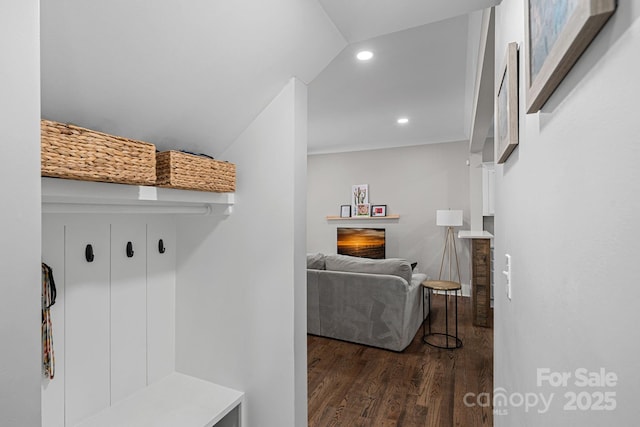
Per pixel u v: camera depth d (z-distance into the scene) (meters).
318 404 2.39
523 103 0.83
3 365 0.56
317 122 4.88
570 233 0.50
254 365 1.65
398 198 6.28
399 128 5.23
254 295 1.64
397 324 3.25
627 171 0.34
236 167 1.68
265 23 1.22
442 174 5.96
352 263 3.60
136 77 1.11
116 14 0.92
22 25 0.59
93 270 1.49
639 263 0.31
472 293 4.09
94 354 1.50
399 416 2.24
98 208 1.28
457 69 3.12
